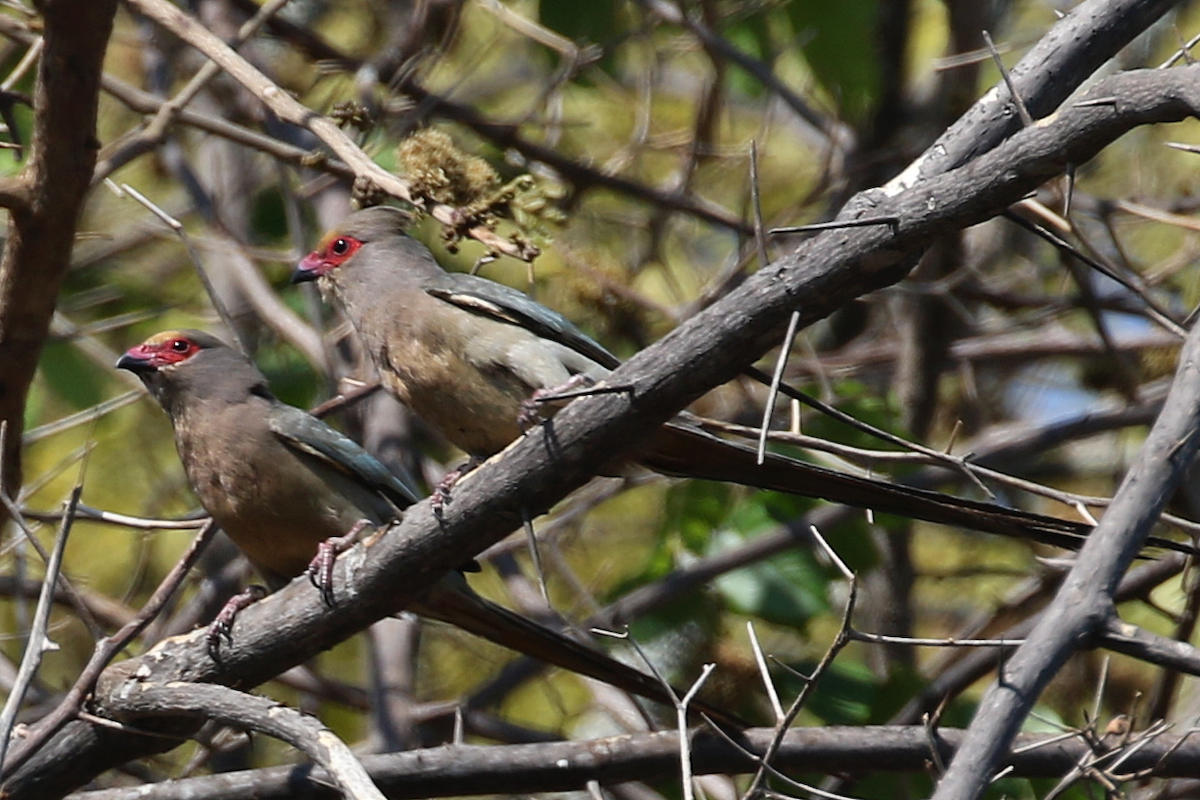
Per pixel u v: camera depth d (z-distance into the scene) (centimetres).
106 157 1063
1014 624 1328
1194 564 957
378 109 1242
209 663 824
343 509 944
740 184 1650
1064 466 1612
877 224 654
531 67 1684
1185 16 1628
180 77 1571
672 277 1426
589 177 1406
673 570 1245
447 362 921
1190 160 1659
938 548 1691
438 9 1469
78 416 1147
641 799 1170
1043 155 630
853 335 1697
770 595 1223
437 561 789
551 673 1325
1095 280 1448
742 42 1392
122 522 897
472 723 1222
